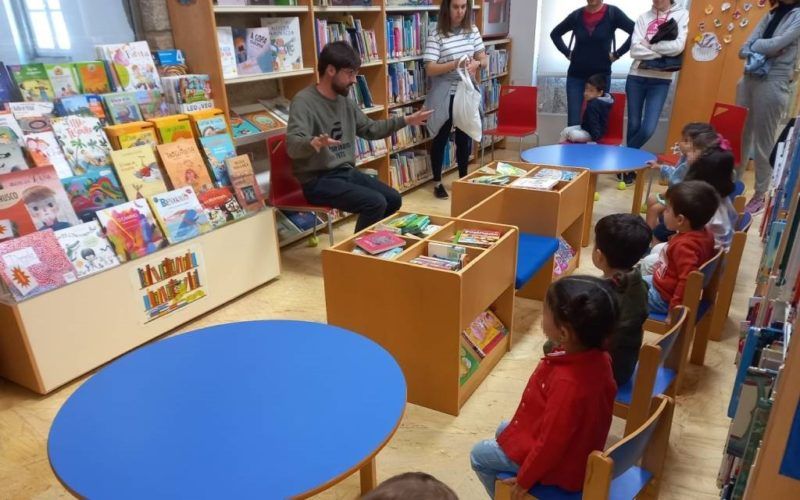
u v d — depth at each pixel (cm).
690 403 228
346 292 226
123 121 286
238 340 160
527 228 304
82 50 287
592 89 473
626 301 174
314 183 339
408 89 484
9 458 206
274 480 108
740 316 292
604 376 134
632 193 492
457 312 205
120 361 150
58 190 248
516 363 260
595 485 114
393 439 212
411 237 239
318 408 129
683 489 186
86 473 111
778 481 86
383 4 420
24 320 226
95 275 249
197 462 113
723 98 507
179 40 315
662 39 466
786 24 389
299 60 364
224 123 320
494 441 155
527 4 607
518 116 534
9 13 256
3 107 248
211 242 298
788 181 221
